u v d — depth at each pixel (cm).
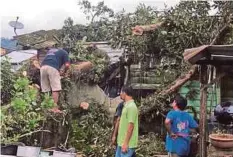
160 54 1051
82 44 1085
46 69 773
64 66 797
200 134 638
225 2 1015
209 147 738
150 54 1066
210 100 972
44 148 728
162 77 1037
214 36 1007
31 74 899
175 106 604
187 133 596
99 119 1005
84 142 871
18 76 870
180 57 1024
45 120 740
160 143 905
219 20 1023
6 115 684
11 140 638
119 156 587
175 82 970
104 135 889
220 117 883
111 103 1088
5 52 895
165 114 956
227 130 880
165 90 962
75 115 1001
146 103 961
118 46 1091
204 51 629
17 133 688
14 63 1020
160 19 1068
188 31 1018
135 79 1087
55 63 780
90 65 1024
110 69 1101
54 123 769
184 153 594
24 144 659
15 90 755
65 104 904
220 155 707
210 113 937
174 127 593
